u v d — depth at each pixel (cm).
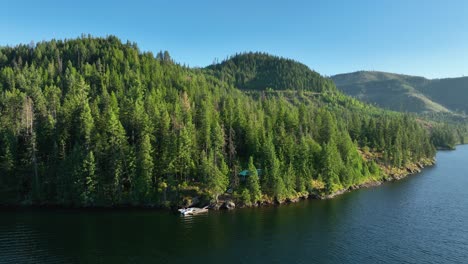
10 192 11150
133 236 8262
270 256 7225
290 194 11844
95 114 12488
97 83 18112
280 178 11481
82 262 6769
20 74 17612
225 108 16012
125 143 11288
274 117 16112
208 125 12550
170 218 9719
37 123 12350
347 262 6975
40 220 9356
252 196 11150
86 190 10500
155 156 11612
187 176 11650
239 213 10325
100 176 10750
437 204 11462
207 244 7831
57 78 18025
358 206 11231
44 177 11144
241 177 11862
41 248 7438
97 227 8875
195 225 9150
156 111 12769
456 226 9200
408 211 10631
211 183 10638
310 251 7506
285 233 8612
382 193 13175
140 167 10850
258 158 12550
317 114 19412
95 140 11262
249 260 7006
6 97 14150
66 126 11925
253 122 14312
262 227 9062
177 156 11288
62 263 6706
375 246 7819
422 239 8250
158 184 11219
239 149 13625
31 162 11125
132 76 19100
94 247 7531
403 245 7875
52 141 11756
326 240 8156
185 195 10994
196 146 12119
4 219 9438
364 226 9206
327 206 11219
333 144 14300
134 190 10756
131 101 13812
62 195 10744
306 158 12838
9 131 11506
